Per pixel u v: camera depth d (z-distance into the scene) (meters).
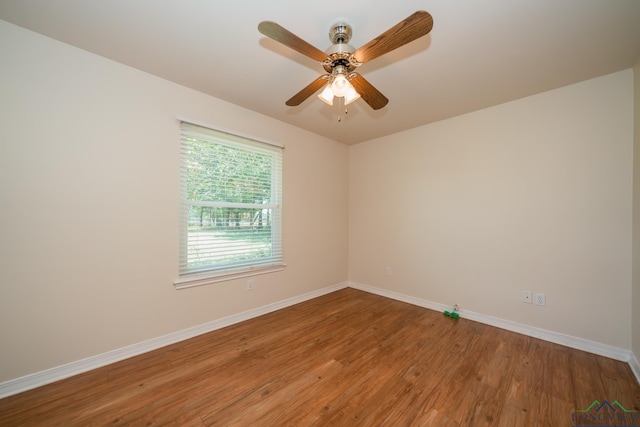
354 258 3.96
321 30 1.61
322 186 3.59
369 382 1.71
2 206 1.56
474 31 1.58
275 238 3.04
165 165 2.20
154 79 2.13
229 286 2.61
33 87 1.65
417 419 1.41
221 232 2.58
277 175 3.05
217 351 2.10
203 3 1.40
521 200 2.44
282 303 3.09
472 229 2.75
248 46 1.77
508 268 2.52
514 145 2.48
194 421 1.39
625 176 1.97
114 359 1.93
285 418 1.41
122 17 1.51
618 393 1.60
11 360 1.58
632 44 1.67
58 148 1.73
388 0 1.37
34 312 1.65
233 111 2.62
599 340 2.06
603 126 2.06
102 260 1.90
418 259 3.20
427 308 3.09
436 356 2.03
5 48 1.56
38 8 1.44
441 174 3.00
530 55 1.81
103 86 1.90
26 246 1.63
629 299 1.95
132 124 2.03
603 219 2.06
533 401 1.54
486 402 1.53
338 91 1.54
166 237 2.20
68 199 1.76
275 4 1.41
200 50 1.82
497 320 2.57
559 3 1.37
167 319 2.21
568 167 2.21
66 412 1.44
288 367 1.88
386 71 2.01
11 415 1.42
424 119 2.97
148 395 1.58
